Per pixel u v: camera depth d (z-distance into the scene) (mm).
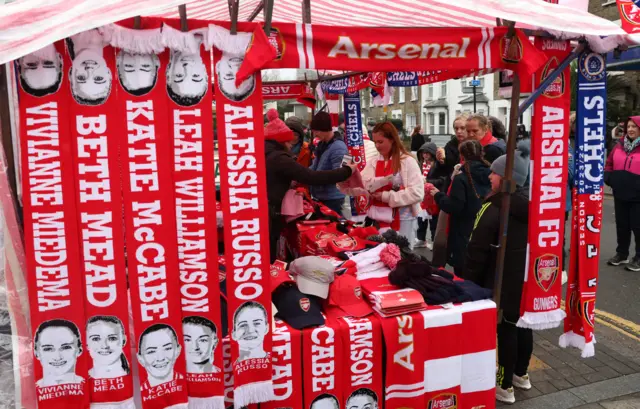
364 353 2518
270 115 3896
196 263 2285
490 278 3109
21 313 2156
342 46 2348
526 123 15867
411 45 2441
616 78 15805
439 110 26516
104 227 2154
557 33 2812
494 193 3078
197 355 2328
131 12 1918
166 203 2225
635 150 6102
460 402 2719
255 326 2371
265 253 2371
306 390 2467
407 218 4516
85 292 2168
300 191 4105
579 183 3078
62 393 2184
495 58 2594
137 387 2324
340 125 7250
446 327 2613
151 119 2166
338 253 3311
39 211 2078
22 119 2021
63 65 2043
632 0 2834
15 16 1880
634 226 6117
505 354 3254
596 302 5203
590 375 3707
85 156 2105
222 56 2238
